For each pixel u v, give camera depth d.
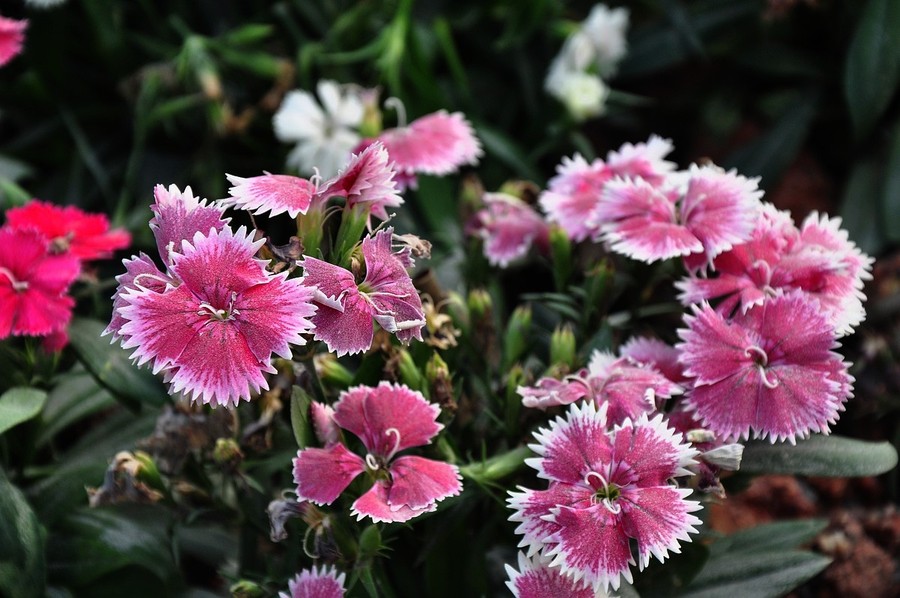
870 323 0.68
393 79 0.68
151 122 0.69
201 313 0.49
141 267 0.50
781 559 0.55
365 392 0.52
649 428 0.51
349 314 0.49
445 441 0.53
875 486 0.67
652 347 0.54
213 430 0.54
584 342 0.57
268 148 0.71
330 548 0.51
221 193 0.69
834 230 0.54
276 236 0.67
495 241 0.58
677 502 0.50
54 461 0.60
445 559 0.55
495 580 0.56
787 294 0.52
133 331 0.49
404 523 0.52
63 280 0.55
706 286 0.53
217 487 0.56
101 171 0.69
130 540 0.57
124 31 0.71
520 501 0.50
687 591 0.55
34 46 0.70
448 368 0.55
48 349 0.56
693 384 0.52
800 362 0.52
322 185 0.50
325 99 0.67
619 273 0.57
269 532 0.56
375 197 0.50
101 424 0.60
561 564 0.50
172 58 0.71
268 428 0.54
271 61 0.70
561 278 0.57
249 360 0.49
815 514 0.65
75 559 0.57
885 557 0.64
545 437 0.51
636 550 0.53
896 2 0.69
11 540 0.54
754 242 0.53
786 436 0.51
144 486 0.54
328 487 0.51
